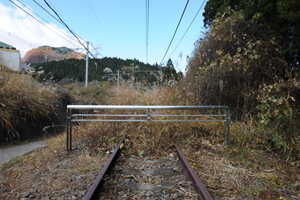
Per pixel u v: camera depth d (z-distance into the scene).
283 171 3.52
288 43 5.15
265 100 4.49
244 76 5.73
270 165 3.78
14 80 7.55
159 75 7.98
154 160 4.32
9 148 5.80
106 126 5.98
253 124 5.09
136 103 7.08
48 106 8.82
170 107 4.76
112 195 2.83
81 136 5.74
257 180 3.29
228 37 5.77
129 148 4.93
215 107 4.75
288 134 4.22
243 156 4.18
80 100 13.77
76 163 4.07
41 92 8.81
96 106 4.68
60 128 9.23
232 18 6.09
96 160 4.17
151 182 3.34
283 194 2.88
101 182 3.03
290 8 4.06
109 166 3.62
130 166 3.95
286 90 4.73
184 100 6.76
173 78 7.52
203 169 3.67
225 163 3.93
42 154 4.89
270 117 4.72
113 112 6.78
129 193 2.93
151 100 7.11
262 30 5.70
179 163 3.97
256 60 5.50
